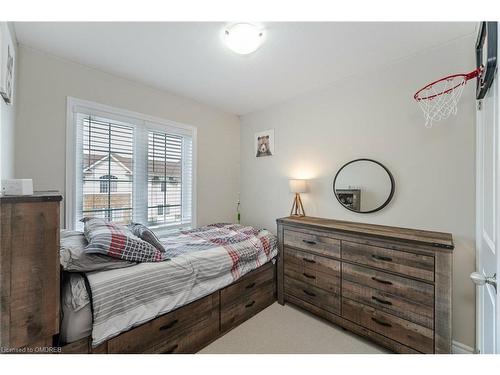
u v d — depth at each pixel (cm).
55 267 104
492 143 105
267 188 329
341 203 244
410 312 159
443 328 145
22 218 95
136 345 139
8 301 92
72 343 117
